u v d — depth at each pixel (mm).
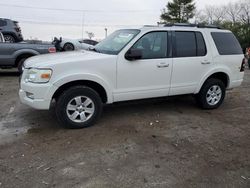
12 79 9719
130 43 4852
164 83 5285
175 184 3117
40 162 3518
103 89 4777
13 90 7730
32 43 10336
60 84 4344
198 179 3238
